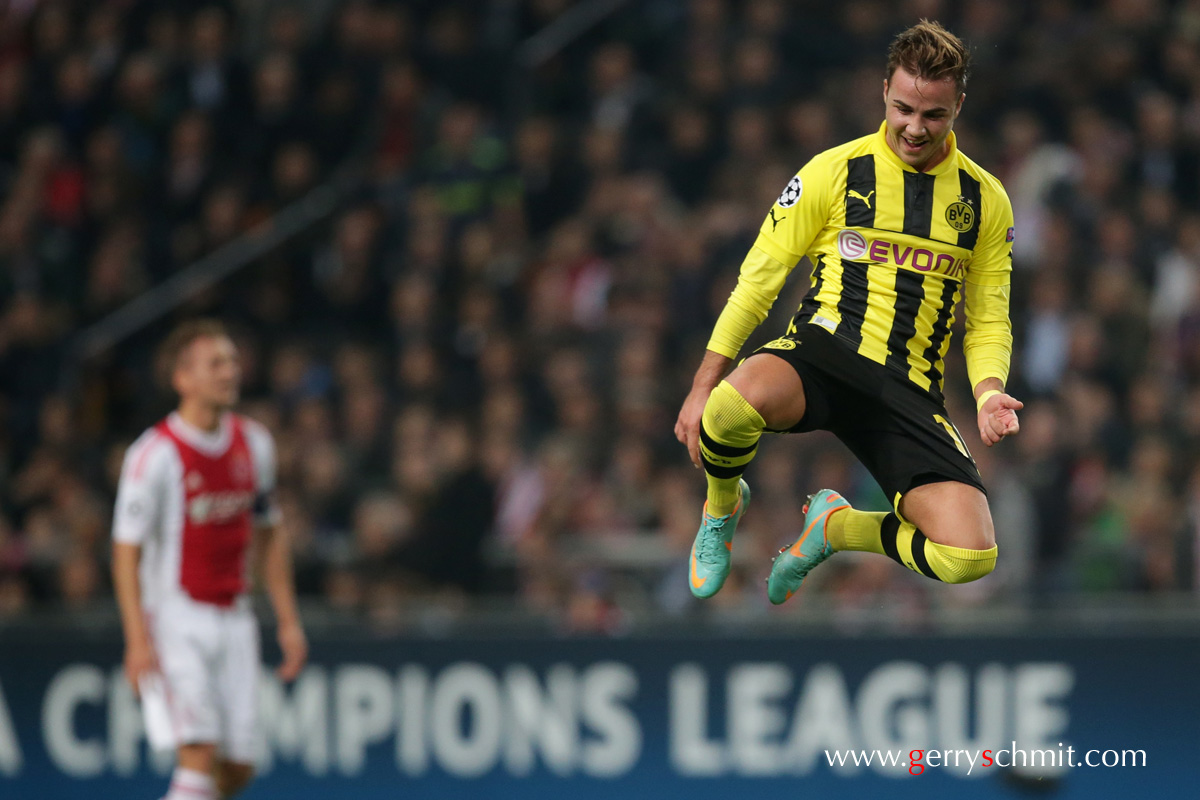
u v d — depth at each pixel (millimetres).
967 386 29422
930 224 12734
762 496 26875
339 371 32938
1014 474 26797
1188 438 28281
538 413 30984
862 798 23781
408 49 38562
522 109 39031
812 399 12742
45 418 32719
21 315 34656
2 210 36625
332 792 24391
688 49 37781
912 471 12586
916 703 23906
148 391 34938
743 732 24062
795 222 12945
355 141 37375
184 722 19547
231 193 36750
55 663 24656
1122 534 25906
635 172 34938
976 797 23609
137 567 19578
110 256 36375
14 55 40156
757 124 34656
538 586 25703
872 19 36844
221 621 20156
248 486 20531
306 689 24609
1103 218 31906
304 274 36125
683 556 25891
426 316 33094
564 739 24297
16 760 24516
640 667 24297
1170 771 23406
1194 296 30906
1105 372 29672
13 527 30688
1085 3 37156
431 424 30344
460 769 24344
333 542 28578
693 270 32000
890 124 12461
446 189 35750
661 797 24062
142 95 38281
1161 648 23719
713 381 13164
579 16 40438
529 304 33188
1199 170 34594
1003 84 35531
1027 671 23812
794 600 24781
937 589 24922
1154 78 35844
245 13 41812
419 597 26016
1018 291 31375
